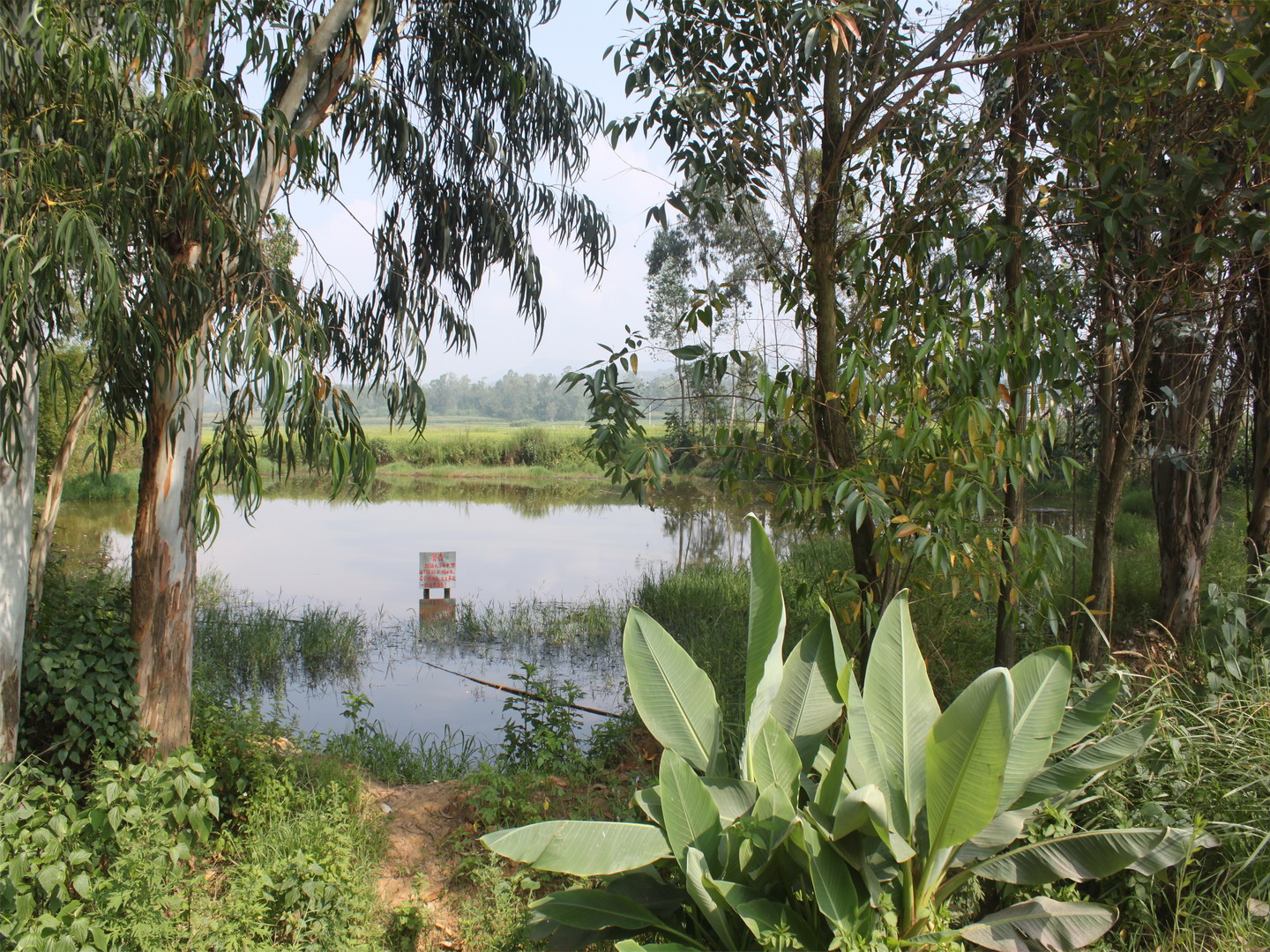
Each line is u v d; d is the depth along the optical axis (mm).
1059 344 3693
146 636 4598
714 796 3152
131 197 3973
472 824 4621
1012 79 4375
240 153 4160
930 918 2857
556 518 23172
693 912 3088
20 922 3178
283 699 7934
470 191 6582
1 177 3539
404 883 4219
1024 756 2963
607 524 21609
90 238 3428
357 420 4266
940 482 3801
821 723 3475
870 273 4234
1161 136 4223
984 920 2875
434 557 11930
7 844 3387
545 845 2875
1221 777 3508
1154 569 7953
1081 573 8055
